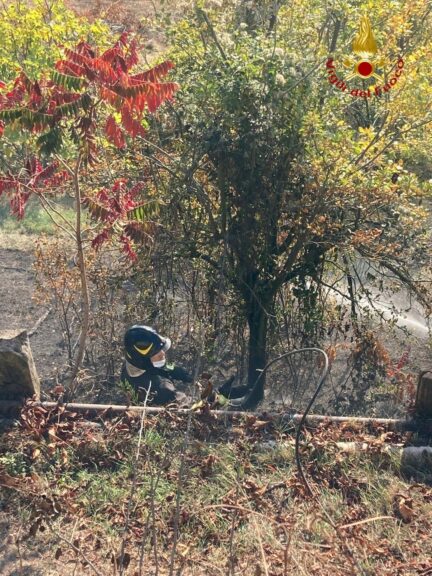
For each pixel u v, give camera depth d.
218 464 6.71
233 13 9.78
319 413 8.88
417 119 9.27
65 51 6.75
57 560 5.69
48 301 11.00
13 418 7.32
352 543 5.69
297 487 6.38
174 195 9.11
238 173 8.71
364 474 6.73
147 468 6.62
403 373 9.70
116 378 9.50
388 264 9.55
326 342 10.63
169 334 10.22
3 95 7.36
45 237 12.12
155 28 10.16
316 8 10.16
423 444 7.28
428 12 10.62
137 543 5.83
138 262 9.74
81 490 6.47
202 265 9.90
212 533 5.86
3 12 14.00
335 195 8.78
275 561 5.42
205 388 7.43
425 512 6.28
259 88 8.42
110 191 8.59
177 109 8.95
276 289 9.36
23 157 10.00
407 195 9.26
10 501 6.32
